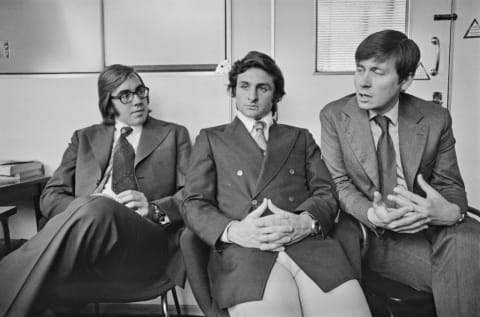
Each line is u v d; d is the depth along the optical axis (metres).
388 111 1.37
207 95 1.85
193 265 1.17
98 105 1.79
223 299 1.07
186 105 1.86
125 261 1.21
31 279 1.04
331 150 1.44
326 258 1.15
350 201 1.32
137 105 1.62
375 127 1.39
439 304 1.17
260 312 1.02
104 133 1.67
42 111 1.90
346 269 1.13
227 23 1.89
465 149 1.93
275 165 1.31
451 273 1.16
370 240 1.34
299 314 1.07
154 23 1.91
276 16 1.89
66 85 1.88
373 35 1.30
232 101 1.84
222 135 1.37
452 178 1.37
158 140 1.64
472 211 1.36
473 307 1.14
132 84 1.61
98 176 1.59
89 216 1.10
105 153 1.63
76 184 1.60
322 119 1.49
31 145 1.91
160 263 1.33
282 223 1.14
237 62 1.41
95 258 1.13
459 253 1.15
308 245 1.18
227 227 1.17
